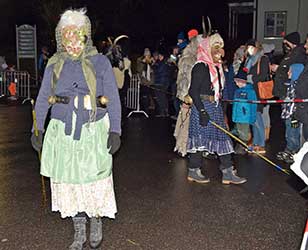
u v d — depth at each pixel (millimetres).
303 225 4961
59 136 3936
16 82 16422
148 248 4402
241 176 6754
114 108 3984
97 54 4039
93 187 3965
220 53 6004
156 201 5680
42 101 4055
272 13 25781
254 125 8148
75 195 3951
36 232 4750
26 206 5473
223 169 6387
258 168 7199
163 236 4668
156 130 10539
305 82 6273
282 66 7395
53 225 4922
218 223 5004
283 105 7430
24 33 19484
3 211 5312
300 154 3023
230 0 29109
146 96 14078
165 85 12375
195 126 6258
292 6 25297
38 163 7441
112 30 28641
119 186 6273
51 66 4039
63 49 4023
